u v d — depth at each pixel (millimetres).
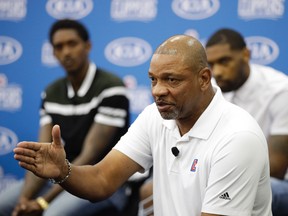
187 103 2768
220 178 2727
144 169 3168
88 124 4758
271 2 5305
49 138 4914
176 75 2703
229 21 5410
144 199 4020
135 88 5645
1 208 4789
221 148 2760
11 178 5883
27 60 5922
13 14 5965
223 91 4285
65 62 4781
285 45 5277
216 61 4195
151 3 5629
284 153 4148
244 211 2729
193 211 2895
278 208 3809
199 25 5496
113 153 3104
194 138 2889
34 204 4508
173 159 2947
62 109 4844
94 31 5754
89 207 4371
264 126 4340
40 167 2744
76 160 4543
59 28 4820
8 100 5934
